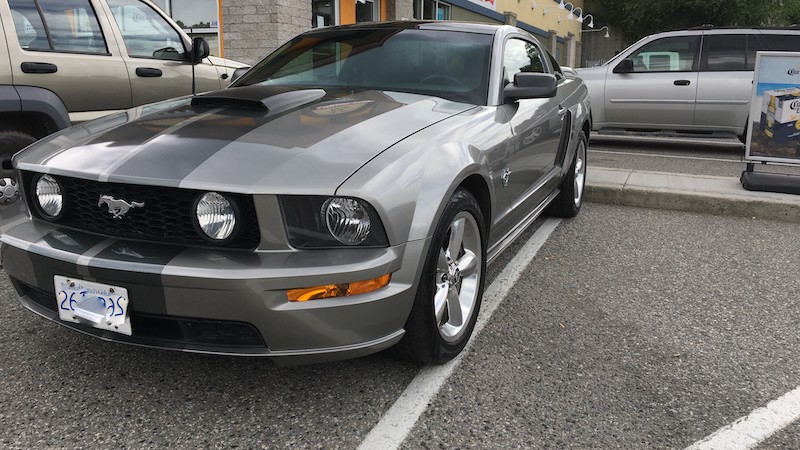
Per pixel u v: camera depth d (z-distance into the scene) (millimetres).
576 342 2955
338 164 2178
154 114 2730
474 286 2885
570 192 5062
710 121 8945
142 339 2193
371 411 2355
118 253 2139
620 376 2643
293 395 2457
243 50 9250
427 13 14359
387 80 3338
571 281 3785
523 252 4355
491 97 3246
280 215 2061
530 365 2723
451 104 3051
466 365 2711
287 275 2016
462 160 2555
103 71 4566
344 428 2250
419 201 2277
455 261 2703
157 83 5008
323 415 2326
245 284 2002
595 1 30188
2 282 3543
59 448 2102
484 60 3414
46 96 4105
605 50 31031
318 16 10445
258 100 2682
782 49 8695
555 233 4859
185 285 2029
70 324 2314
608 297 3531
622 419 2332
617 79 9328
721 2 24297
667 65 9141
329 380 2568
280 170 2104
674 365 2748
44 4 4246
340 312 2100
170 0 9461
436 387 2525
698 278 3865
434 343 2520
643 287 3697
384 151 2326
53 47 4285
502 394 2484
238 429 2232
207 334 2172
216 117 2574
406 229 2215
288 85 3346
